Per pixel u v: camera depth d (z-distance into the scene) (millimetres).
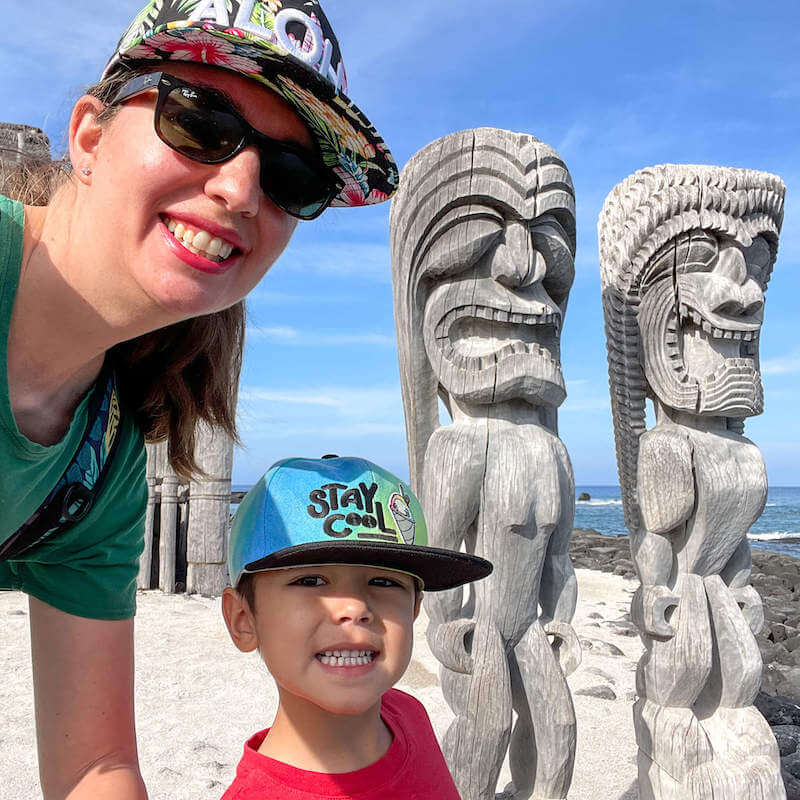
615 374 3219
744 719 2924
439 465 2787
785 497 96312
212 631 5895
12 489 1334
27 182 1509
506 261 2850
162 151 1191
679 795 2799
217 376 1723
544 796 2701
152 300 1252
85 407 1447
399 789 1452
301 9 1254
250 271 1348
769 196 3156
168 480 7336
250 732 3951
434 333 2904
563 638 2809
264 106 1285
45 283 1269
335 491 1436
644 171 3209
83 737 1543
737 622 2965
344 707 1367
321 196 1424
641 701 3035
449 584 1522
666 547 3012
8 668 4777
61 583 1542
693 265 3070
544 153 2922
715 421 3117
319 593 1396
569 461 2902
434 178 2877
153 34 1190
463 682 2701
